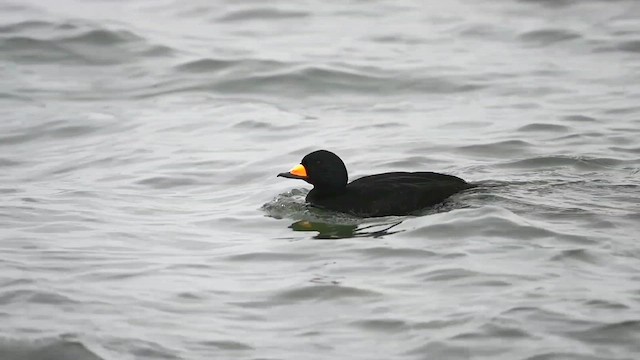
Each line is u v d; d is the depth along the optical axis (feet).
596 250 39.52
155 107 65.00
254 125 61.00
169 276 38.99
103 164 55.31
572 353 31.71
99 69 71.41
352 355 32.42
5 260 40.60
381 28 77.51
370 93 66.64
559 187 47.16
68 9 81.35
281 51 72.84
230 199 49.21
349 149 55.77
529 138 56.34
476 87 66.33
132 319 35.17
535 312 34.35
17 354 32.83
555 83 66.23
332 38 75.61
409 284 37.37
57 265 40.16
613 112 60.49
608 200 45.32
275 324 34.78
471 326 33.68
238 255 41.09
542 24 76.79
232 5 82.53
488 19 78.54
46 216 46.44
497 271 37.93
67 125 61.72
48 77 70.13
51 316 35.37
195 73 70.08
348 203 45.78
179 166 54.39
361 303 36.04
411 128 59.31
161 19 79.97
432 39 75.05
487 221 42.19
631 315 33.83
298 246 41.75
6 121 62.49
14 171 54.65
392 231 42.68
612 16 78.07
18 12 79.92
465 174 50.67
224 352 32.89
